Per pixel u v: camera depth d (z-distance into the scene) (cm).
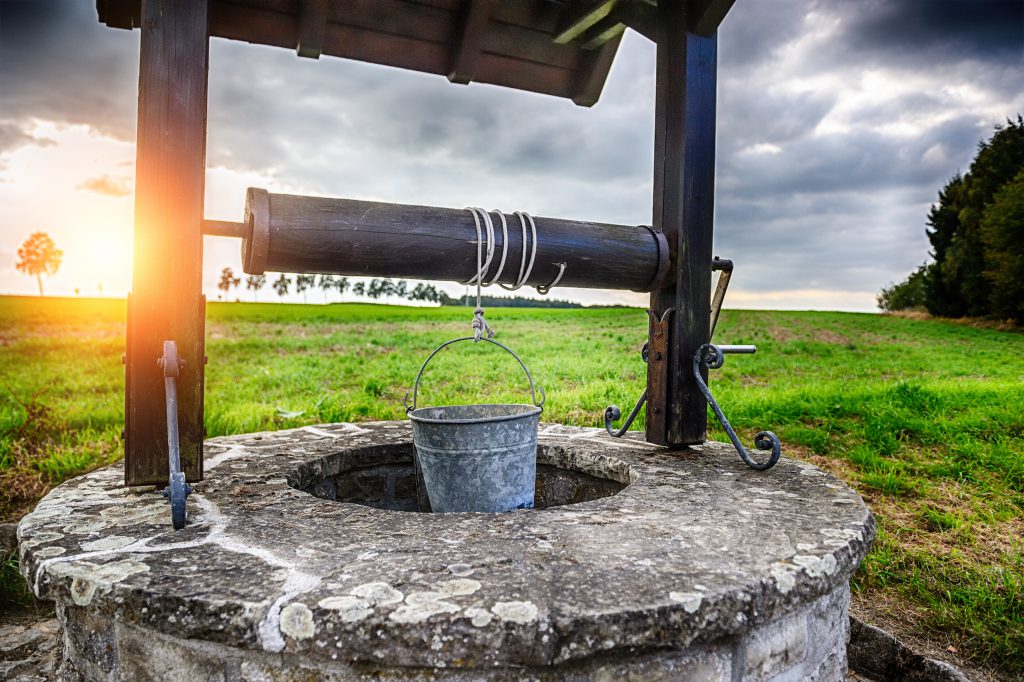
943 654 157
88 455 258
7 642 158
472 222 146
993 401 353
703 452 170
